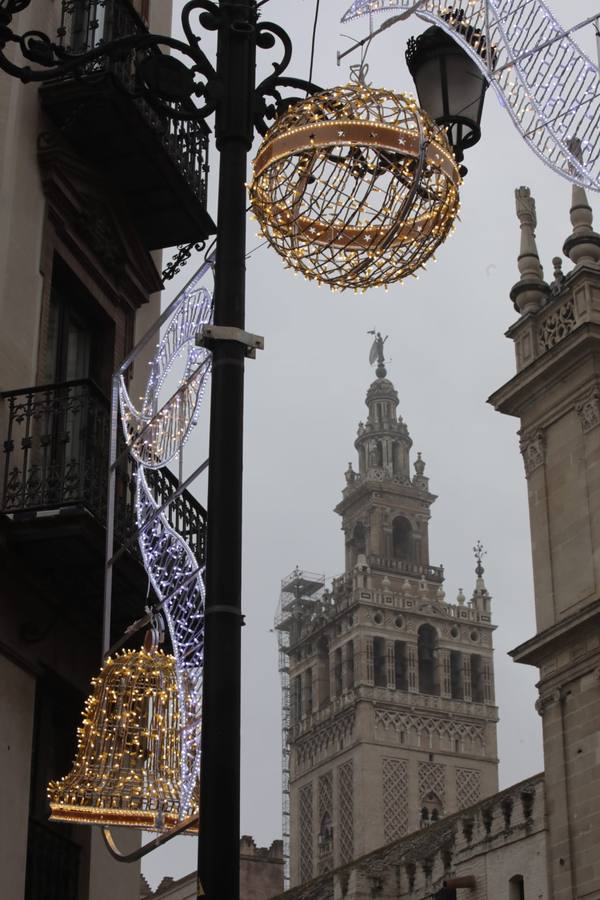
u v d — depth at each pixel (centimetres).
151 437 1391
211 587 762
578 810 3100
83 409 1536
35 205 1634
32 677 1516
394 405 14862
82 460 1517
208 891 700
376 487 14112
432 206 860
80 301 1767
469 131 1108
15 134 1603
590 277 3356
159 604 1349
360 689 12781
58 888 1540
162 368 1366
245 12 897
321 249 866
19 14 1633
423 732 12825
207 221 1886
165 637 1579
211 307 1263
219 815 715
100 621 1630
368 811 12362
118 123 1697
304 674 13912
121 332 1830
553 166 713
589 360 3266
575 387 3319
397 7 816
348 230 862
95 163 1772
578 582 3212
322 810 13100
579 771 3112
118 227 1814
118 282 1830
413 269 884
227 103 872
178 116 868
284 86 909
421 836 6022
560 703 3195
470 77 1104
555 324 3453
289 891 6850
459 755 12825
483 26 753
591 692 3106
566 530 3284
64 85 1662
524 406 3494
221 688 740
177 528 1658
